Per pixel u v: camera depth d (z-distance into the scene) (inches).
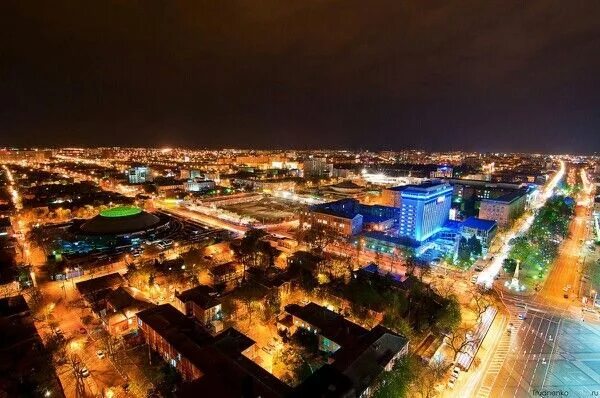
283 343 3919.8
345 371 2945.4
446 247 7140.8
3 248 6215.6
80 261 5895.7
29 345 3449.8
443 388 3321.9
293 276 5182.1
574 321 4542.3
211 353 3166.8
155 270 5334.6
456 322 4183.1
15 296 4284.0
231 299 4527.6
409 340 3745.1
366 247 7268.7
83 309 4537.4
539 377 3513.8
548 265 6437.0
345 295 4621.1
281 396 2706.7
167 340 3410.4
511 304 4980.3
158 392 3139.8
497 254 7140.8
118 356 3619.6
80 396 3090.6
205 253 6476.4
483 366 3656.5
